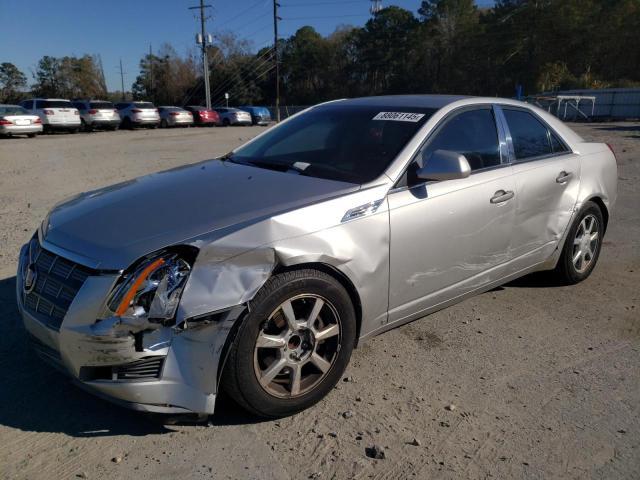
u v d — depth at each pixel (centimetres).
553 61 5709
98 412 299
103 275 256
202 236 266
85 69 8719
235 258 265
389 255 320
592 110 3475
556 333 397
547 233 434
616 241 623
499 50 6103
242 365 269
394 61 7612
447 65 6888
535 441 278
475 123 389
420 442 276
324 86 8438
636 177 1016
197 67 8319
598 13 5447
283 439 278
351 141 370
